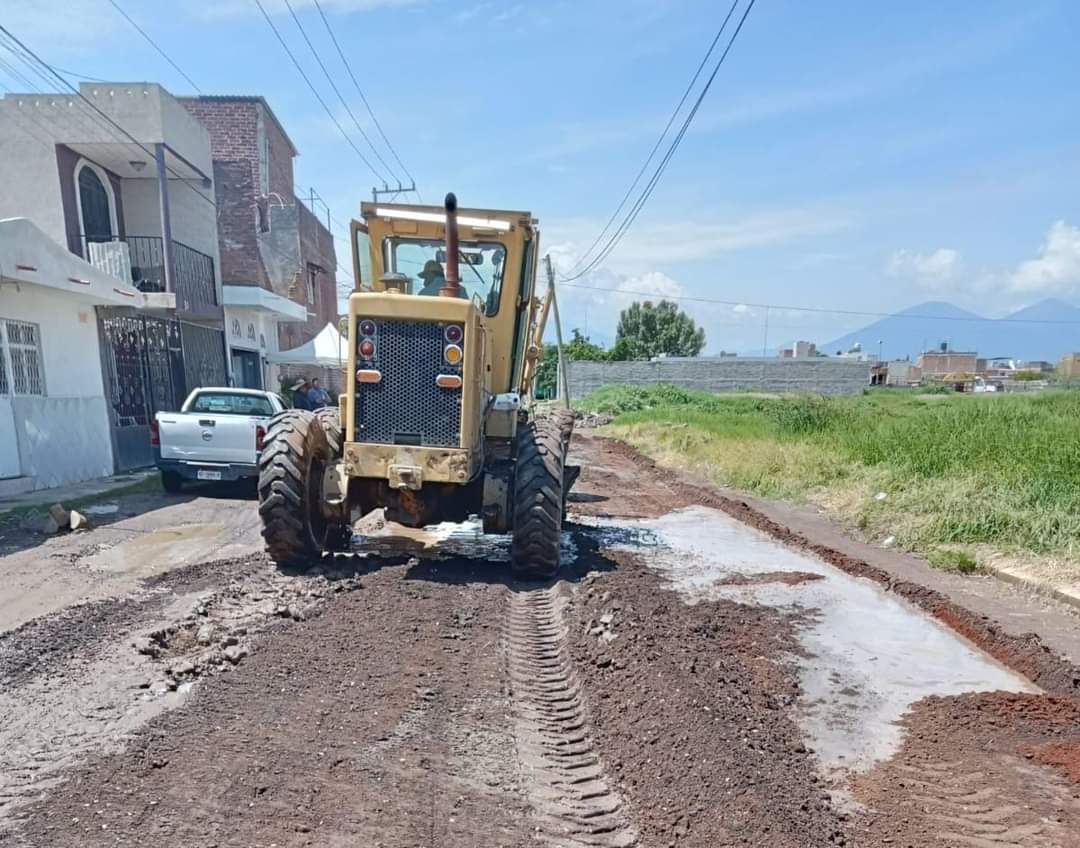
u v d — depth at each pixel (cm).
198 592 596
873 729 414
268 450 650
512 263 733
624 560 752
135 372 1534
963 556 764
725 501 1155
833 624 591
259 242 2147
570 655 471
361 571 661
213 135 2228
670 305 7281
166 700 396
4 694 400
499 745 362
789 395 4069
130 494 1121
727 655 504
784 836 294
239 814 291
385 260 740
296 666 438
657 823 302
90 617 527
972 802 340
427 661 456
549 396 5178
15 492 1079
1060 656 518
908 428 1391
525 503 636
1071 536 760
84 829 278
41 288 1138
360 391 623
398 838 283
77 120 1483
